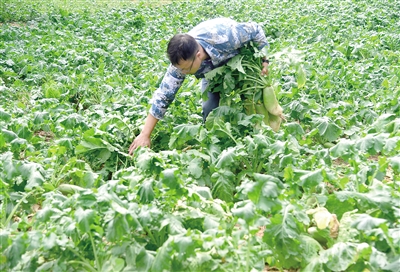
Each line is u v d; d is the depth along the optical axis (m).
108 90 7.30
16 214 4.14
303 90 7.22
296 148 4.88
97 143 4.98
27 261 3.25
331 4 16.23
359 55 10.05
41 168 4.30
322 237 3.62
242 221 3.30
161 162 4.17
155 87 7.47
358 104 6.86
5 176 4.18
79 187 4.33
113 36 11.90
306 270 3.32
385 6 15.80
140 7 17.38
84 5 18.22
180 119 5.89
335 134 5.41
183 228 3.42
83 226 3.11
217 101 5.79
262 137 4.71
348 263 3.16
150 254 3.22
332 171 4.36
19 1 16.56
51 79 8.39
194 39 4.75
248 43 5.36
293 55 5.54
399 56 9.52
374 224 3.18
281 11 16.03
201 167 4.71
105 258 3.30
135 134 5.76
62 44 10.63
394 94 6.79
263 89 5.54
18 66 9.12
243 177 4.67
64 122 5.28
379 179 4.26
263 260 3.25
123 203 3.41
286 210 3.46
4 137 4.87
